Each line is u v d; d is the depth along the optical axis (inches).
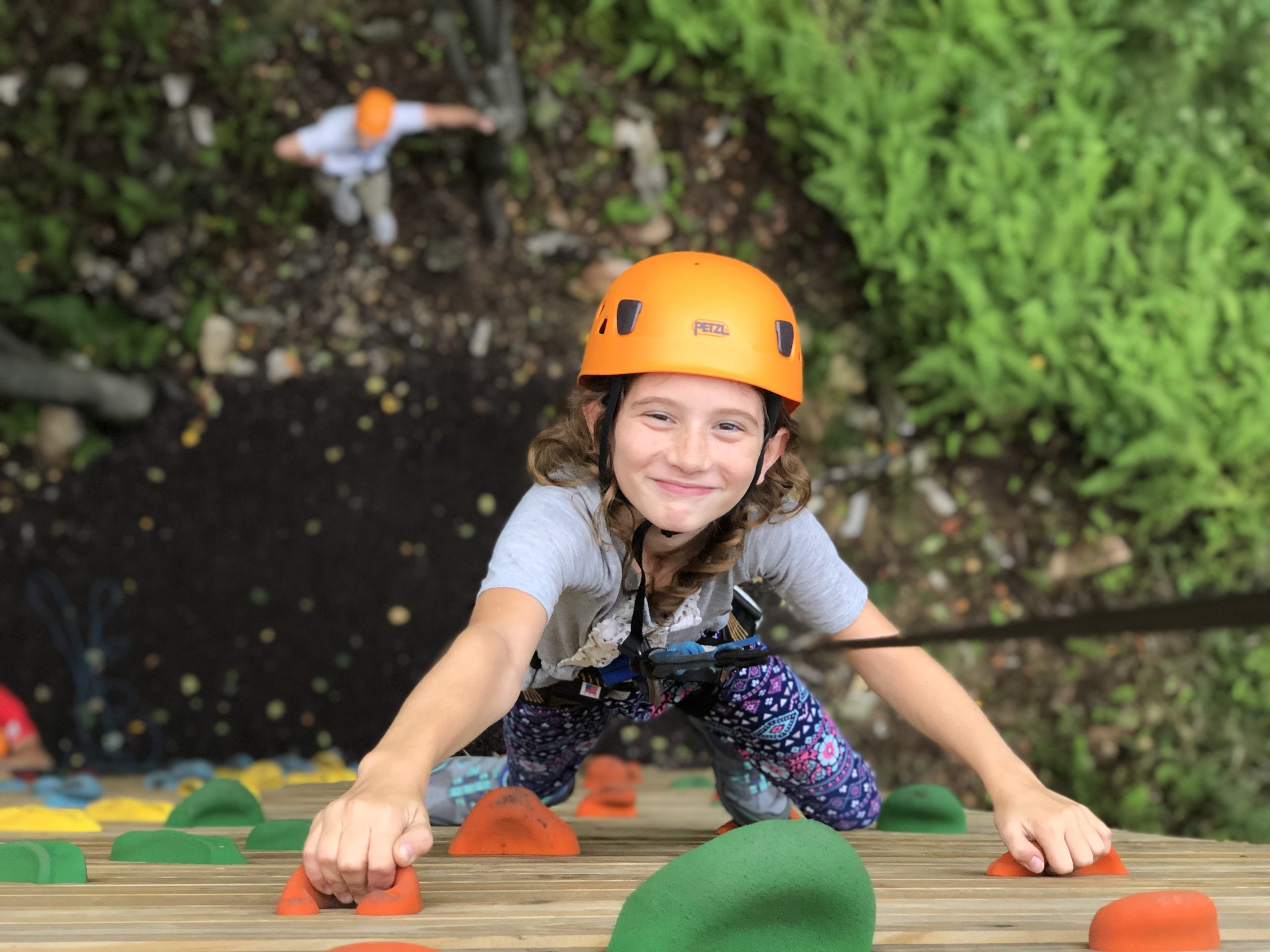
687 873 37.8
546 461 62.4
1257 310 217.8
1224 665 213.3
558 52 235.8
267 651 212.7
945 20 231.0
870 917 39.0
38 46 230.5
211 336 222.7
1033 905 49.3
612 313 59.5
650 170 233.3
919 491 221.9
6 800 126.7
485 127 218.8
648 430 57.5
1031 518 221.5
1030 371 213.6
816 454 224.1
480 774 86.4
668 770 208.7
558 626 67.4
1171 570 218.4
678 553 64.9
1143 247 223.9
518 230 232.7
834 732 80.6
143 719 208.4
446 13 218.5
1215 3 225.5
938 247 218.7
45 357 211.2
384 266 229.1
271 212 229.3
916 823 87.5
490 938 39.3
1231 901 51.6
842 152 224.7
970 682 213.3
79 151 228.8
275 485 218.4
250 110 231.5
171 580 213.3
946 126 230.4
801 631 214.7
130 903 47.1
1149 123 226.2
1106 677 214.1
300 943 38.3
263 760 208.8
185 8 232.5
